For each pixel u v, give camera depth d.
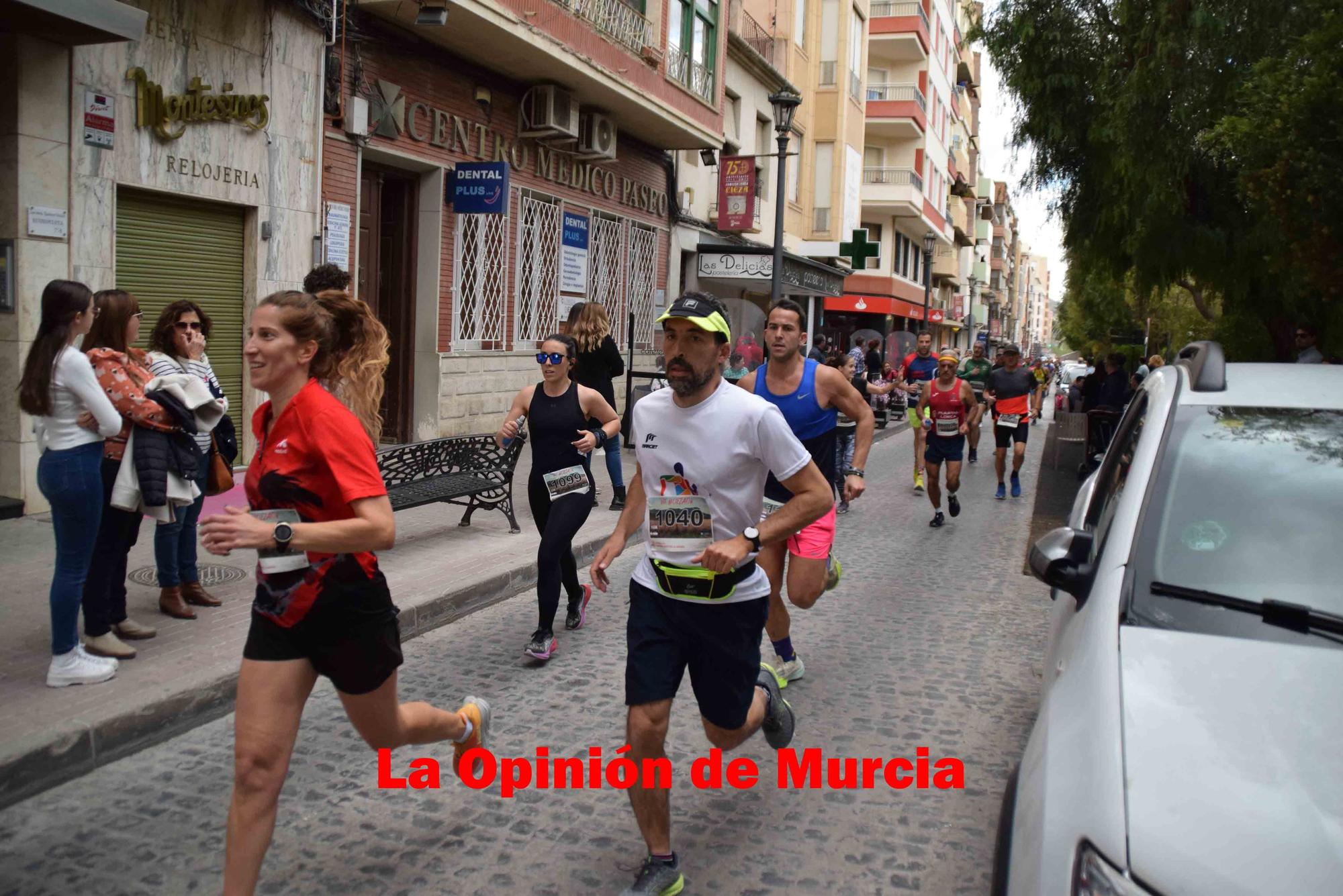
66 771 4.04
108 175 8.24
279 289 10.13
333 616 2.89
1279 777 2.06
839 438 11.85
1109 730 2.25
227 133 9.39
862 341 26.33
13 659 4.86
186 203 9.23
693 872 3.49
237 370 9.95
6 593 5.90
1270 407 3.32
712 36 19.09
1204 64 13.39
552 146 15.50
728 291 24.30
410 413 13.52
